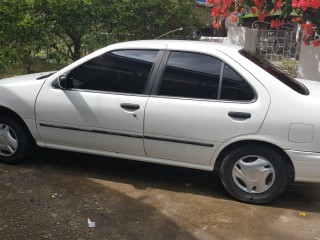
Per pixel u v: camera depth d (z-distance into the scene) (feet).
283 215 13.92
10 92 16.40
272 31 37.22
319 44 23.90
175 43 15.39
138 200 14.47
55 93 15.87
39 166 17.08
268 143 13.88
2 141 16.89
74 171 16.80
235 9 24.57
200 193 15.35
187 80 14.67
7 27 25.66
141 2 30.35
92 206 13.80
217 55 14.58
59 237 11.83
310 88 15.35
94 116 15.34
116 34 30.99
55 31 28.02
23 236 11.79
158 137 14.76
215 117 14.06
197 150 14.52
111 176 16.52
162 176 16.83
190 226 12.82
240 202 14.65
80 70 15.85
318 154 13.41
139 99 14.88
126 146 15.31
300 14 22.88
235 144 14.29
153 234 12.25
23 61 29.22
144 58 15.33
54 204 13.80
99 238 11.88
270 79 13.97
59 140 16.21
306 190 16.26
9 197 14.14
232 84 14.21
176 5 32.50
